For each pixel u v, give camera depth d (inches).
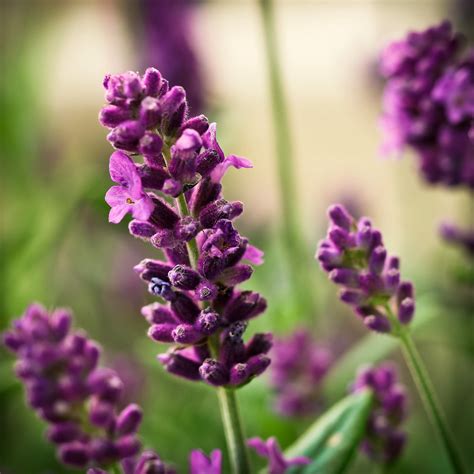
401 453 12.7
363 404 12.4
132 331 20.3
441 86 13.4
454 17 19.9
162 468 11.3
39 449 17.1
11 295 18.0
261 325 16.7
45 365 12.2
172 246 11.1
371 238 11.8
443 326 16.4
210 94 19.7
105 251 20.8
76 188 18.6
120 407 15.7
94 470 11.2
